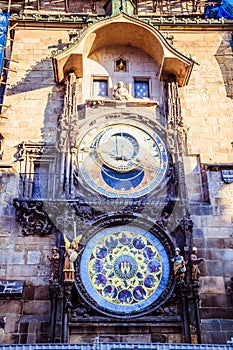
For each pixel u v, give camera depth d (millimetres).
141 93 25031
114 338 18250
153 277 19453
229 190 21875
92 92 24734
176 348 15156
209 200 21641
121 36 25266
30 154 22719
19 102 24109
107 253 19844
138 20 24375
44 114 23859
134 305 18859
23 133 23234
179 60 23875
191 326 18078
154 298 19000
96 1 30500
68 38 26453
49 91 24547
